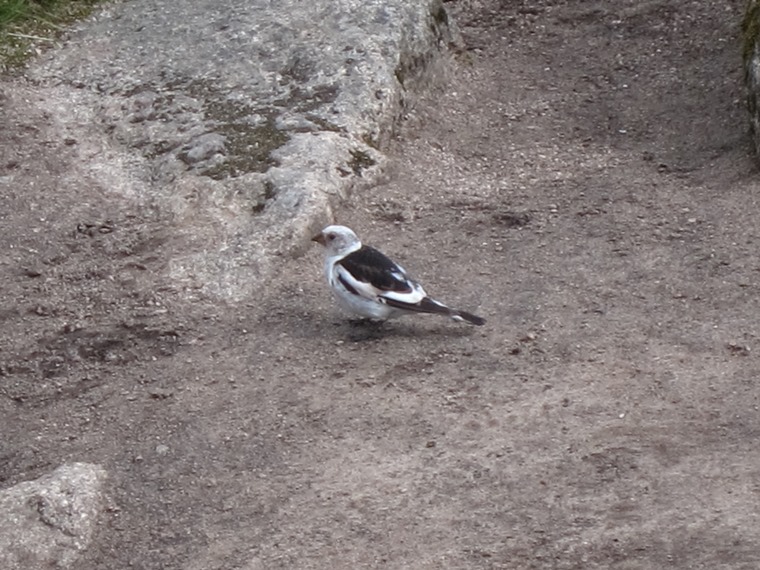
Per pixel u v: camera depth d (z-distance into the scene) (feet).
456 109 49.24
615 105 48.52
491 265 38.22
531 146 46.37
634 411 30.37
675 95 48.49
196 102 47.21
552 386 31.71
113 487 29.66
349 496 28.25
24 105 48.24
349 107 45.88
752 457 28.25
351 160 43.60
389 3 50.49
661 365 32.27
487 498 27.68
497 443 29.60
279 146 43.96
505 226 40.57
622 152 45.32
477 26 55.06
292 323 36.04
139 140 45.80
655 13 53.88
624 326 34.30
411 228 40.83
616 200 41.63
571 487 27.76
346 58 48.06
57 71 50.49
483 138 47.21
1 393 34.40
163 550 27.43
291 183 41.63
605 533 26.14
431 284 37.35
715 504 26.68
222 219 40.98
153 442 31.30
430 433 30.25
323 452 29.96
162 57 50.16
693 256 37.68
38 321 37.40
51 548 27.68
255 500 28.58
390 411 31.27
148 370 34.58
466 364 33.09
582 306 35.50
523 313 35.40
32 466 30.94
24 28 52.85
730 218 39.63
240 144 44.29
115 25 53.16
